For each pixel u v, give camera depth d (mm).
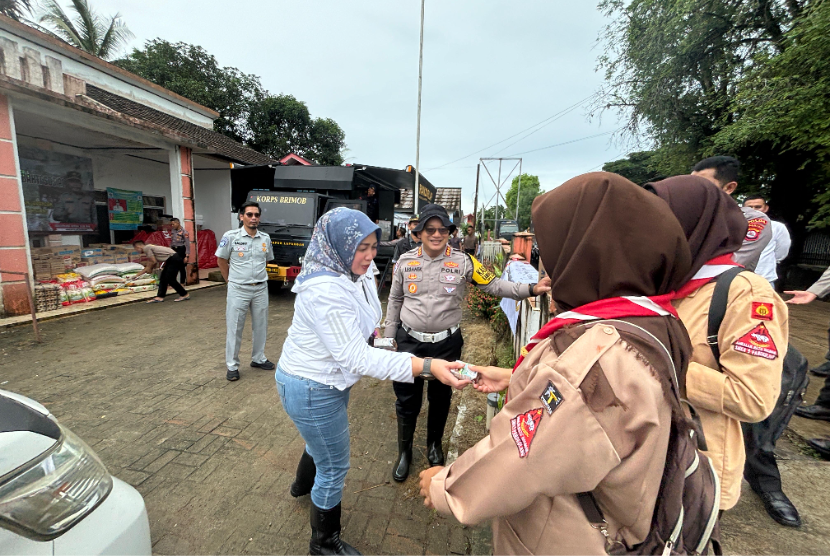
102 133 7875
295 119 21172
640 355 751
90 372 4121
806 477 2377
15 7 11547
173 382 3920
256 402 3533
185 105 12734
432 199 14562
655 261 813
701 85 9883
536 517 808
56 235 9117
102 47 15953
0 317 5766
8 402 1311
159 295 7574
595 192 836
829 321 6398
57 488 1146
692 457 833
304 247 7711
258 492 2400
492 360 4406
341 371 1678
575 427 723
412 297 2520
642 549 792
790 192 9953
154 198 11672
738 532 1982
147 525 1388
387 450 2885
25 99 5875
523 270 3521
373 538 2092
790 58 6711
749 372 1079
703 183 1119
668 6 9219
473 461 844
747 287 1117
